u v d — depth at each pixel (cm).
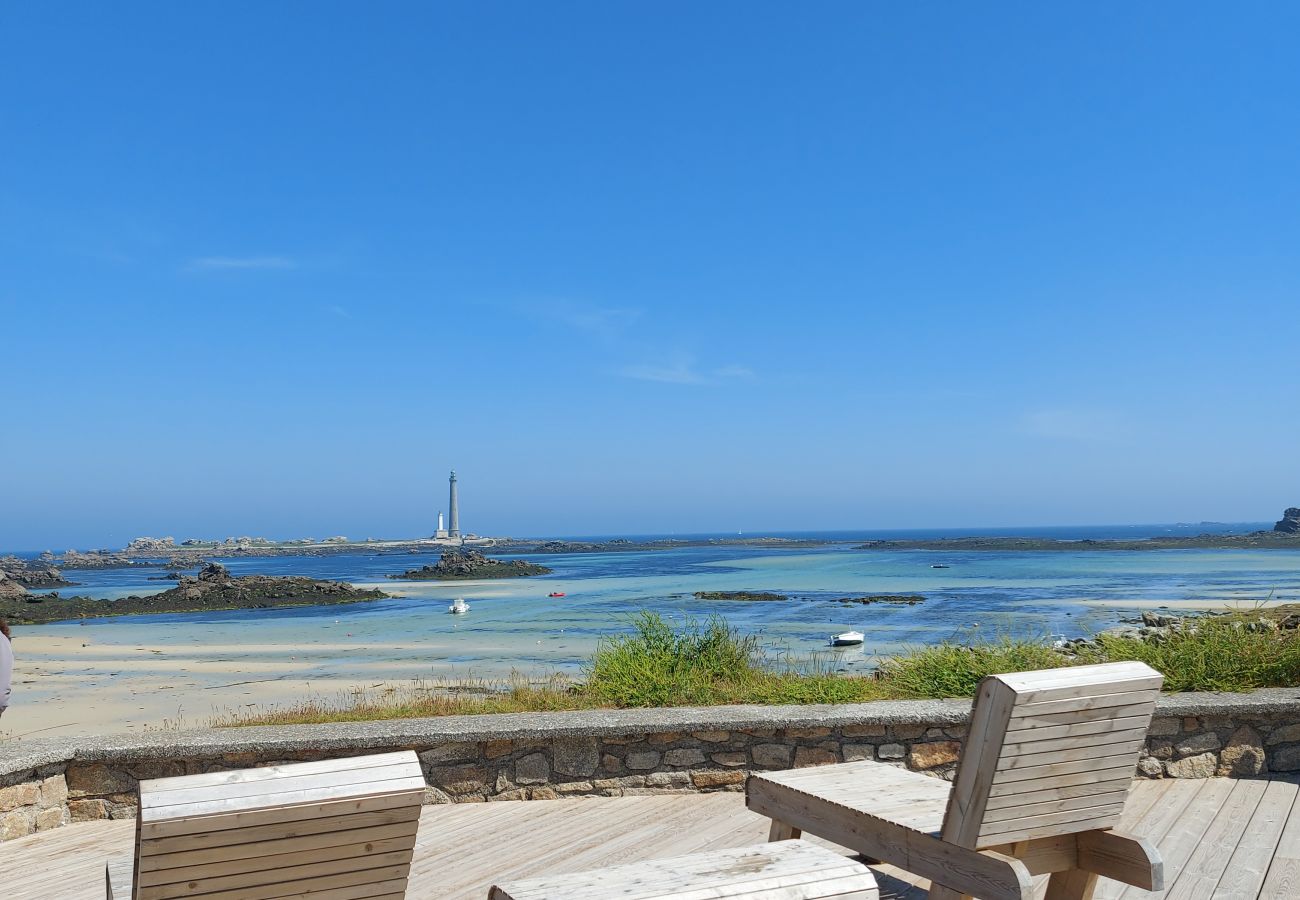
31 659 2619
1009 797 266
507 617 3625
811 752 568
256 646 2822
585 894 206
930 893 280
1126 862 282
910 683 686
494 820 518
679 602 4206
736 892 209
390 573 9138
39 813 511
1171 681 624
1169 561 7244
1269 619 886
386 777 203
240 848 191
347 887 207
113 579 9438
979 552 10900
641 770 562
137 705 1728
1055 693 262
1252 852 439
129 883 247
